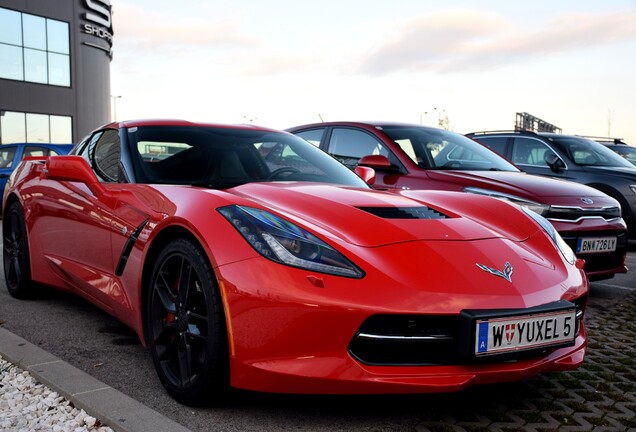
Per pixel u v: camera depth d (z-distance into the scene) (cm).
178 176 309
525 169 746
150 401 243
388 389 209
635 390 269
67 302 408
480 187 466
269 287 211
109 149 347
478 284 220
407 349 215
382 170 523
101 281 310
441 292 213
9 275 426
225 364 224
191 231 236
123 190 300
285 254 217
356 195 281
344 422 227
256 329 212
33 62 2462
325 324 206
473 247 241
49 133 2548
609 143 1118
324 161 355
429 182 491
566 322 229
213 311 223
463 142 564
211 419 227
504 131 793
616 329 381
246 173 321
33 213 391
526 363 225
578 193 471
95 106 2817
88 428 212
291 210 253
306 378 207
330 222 242
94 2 2756
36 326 348
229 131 352
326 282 209
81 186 343
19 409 227
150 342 260
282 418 229
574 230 447
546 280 238
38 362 271
